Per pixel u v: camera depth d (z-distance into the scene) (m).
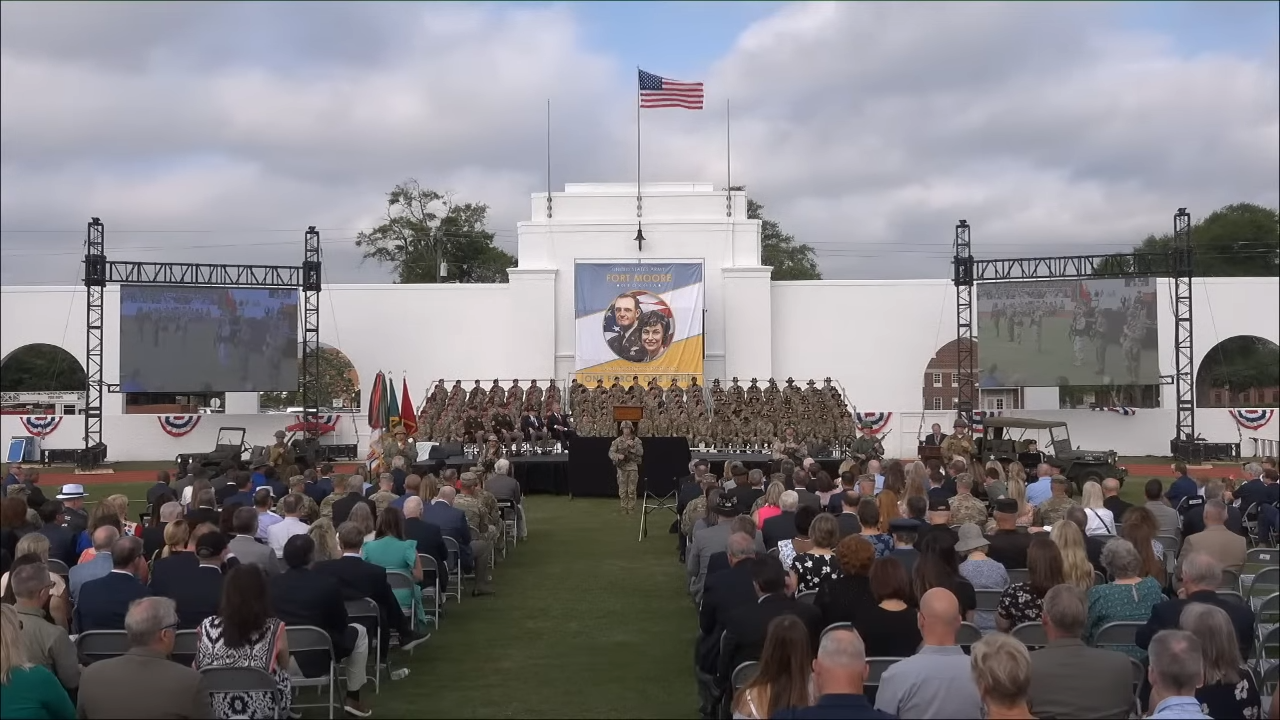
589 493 28.66
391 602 10.22
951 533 10.00
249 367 41.69
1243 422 44.19
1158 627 7.37
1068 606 6.32
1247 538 17.02
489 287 46.25
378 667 10.19
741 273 44.94
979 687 5.41
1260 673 9.11
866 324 45.97
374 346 46.44
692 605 14.34
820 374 45.91
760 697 5.93
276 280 42.53
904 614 7.46
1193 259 40.97
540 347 45.00
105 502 12.77
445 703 9.80
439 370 46.25
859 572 7.77
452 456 27.38
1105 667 6.25
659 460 26.72
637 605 14.37
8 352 45.81
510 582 16.17
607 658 11.46
